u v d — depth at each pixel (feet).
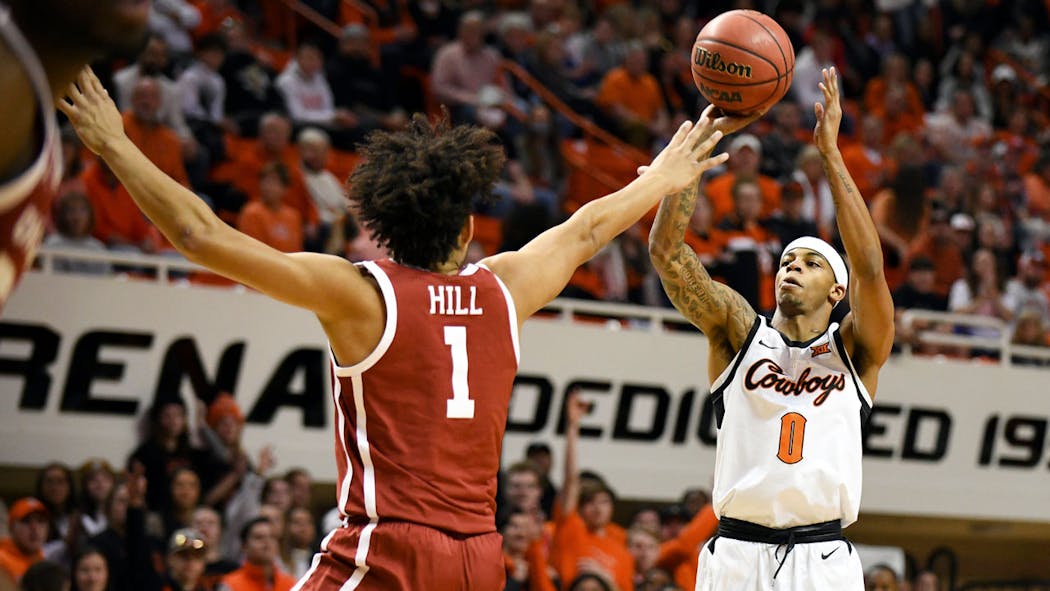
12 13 6.44
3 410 32.71
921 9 65.41
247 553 28.86
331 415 36.19
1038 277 49.42
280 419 35.58
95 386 33.58
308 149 41.50
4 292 6.74
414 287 11.70
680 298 17.34
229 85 44.86
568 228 12.69
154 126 39.09
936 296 44.73
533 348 38.37
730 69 15.39
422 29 53.47
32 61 6.43
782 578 16.75
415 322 11.57
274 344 35.55
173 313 34.47
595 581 29.60
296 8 51.93
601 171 51.37
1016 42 68.69
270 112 45.37
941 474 42.63
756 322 17.58
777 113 53.62
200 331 34.76
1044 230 55.11
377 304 11.54
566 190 47.44
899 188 48.57
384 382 11.49
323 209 41.14
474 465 11.71
